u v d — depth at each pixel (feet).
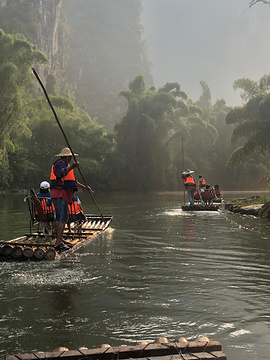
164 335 9.01
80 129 141.59
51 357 7.06
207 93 207.51
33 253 17.34
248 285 13.17
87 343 8.57
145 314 10.36
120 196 93.40
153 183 159.53
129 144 158.81
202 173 173.68
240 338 8.85
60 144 134.62
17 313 10.41
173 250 19.90
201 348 7.50
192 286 13.07
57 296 11.94
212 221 34.81
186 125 167.43
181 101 162.20
